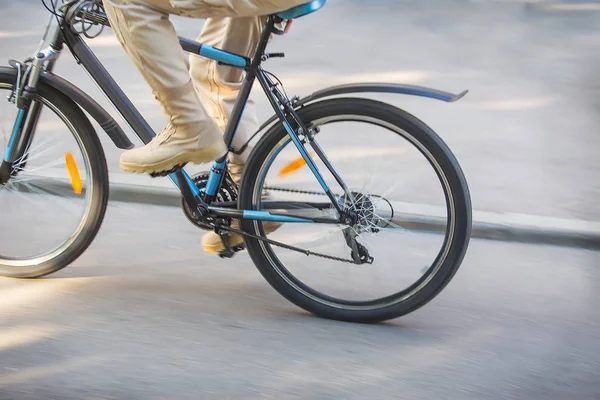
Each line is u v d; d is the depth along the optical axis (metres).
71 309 4.98
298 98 4.80
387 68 10.42
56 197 5.37
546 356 4.64
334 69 10.31
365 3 13.70
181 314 4.97
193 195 4.94
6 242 5.49
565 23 12.83
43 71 4.98
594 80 10.15
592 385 4.36
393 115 4.66
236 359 4.47
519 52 11.30
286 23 4.68
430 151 4.65
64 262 5.33
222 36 4.89
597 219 6.56
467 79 10.09
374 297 4.98
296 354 4.56
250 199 4.93
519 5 13.89
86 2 4.69
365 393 4.20
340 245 5.02
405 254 5.29
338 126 4.82
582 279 5.75
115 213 6.58
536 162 7.70
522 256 6.10
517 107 9.15
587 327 5.02
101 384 4.18
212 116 5.11
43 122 5.18
